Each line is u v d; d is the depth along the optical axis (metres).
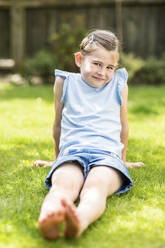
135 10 10.23
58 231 1.88
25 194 2.53
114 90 2.88
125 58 9.52
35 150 3.70
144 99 7.21
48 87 9.17
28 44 10.65
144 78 9.95
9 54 10.75
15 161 3.32
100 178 2.28
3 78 10.46
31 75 9.82
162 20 10.24
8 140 4.04
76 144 2.59
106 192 2.25
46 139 4.13
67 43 9.63
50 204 2.03
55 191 2.18
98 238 1.95
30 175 2.91
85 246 1.86
